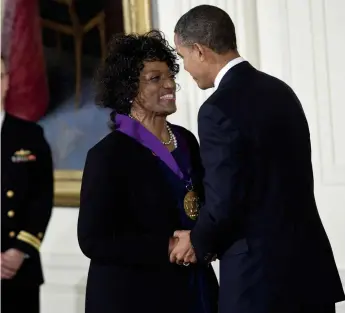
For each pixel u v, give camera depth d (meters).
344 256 12.55
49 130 14.13
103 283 8.39
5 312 11.27
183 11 13.13
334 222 12.60
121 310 8.27
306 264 7.98
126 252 8.17
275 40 12.79
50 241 14.45
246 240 7.95
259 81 8.05
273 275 7.86
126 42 8.50
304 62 12.60
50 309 14.49
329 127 12.53
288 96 8.12
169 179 8.43
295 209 7.94
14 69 13.87
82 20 13.81
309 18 12.50
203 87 8.51
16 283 11.27
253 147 7.75
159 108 8.48
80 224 8.30
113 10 13.52
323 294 8.10
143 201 8.27
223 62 8.22
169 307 8.34
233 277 8.03
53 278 14.43
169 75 8.58
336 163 12.55
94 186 8.23
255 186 7.82
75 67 13.92
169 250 8.27
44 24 13.98
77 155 14.08
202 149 7.89
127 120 8.50
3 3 14.07
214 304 8.72
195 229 7.99
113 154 8.30
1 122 11.54
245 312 7.92
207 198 7.86
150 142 8.46
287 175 7.89
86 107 13.95
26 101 13.89
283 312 7.86
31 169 11.42
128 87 8.43
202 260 8.13
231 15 12.77
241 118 7.75
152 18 13.38
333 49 12.42
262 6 12.81
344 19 12.32
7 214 11.16
